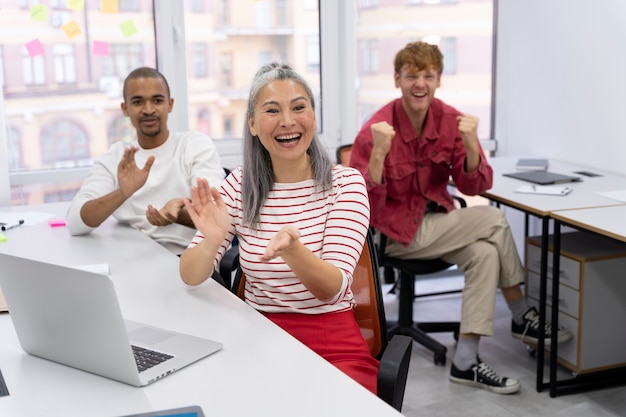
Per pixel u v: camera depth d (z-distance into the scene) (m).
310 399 1.31
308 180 1.95
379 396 1.56
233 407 1.29
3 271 1.47
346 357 1.83
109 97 3.58
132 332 1.64
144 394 1.35
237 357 1.50
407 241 3.05
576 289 2.89
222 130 3.81
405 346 1.63
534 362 3.17
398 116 3.06
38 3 3.38
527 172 3.51
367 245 2.00
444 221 3.06
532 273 3.19
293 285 1.86
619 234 2.45
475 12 4.08
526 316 3.05
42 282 1.41
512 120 4.17
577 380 2.92
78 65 3.51
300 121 1.87
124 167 2.46
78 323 1.40
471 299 2.98
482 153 3.00
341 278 1.74
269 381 1.39
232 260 2.27
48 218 2.83
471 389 2.93
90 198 2.61
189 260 1.89
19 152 3.49
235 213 2.00
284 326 1.87
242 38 3.74
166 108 2.75
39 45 3.41
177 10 3.58
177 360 1.48
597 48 3.55
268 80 1.89
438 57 2.97
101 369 1.42
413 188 3.10
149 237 2.55
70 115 3.54
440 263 3.12
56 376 1.45
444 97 4.12
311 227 1.91
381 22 3.93
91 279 1.33
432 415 2.72
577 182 3.32
